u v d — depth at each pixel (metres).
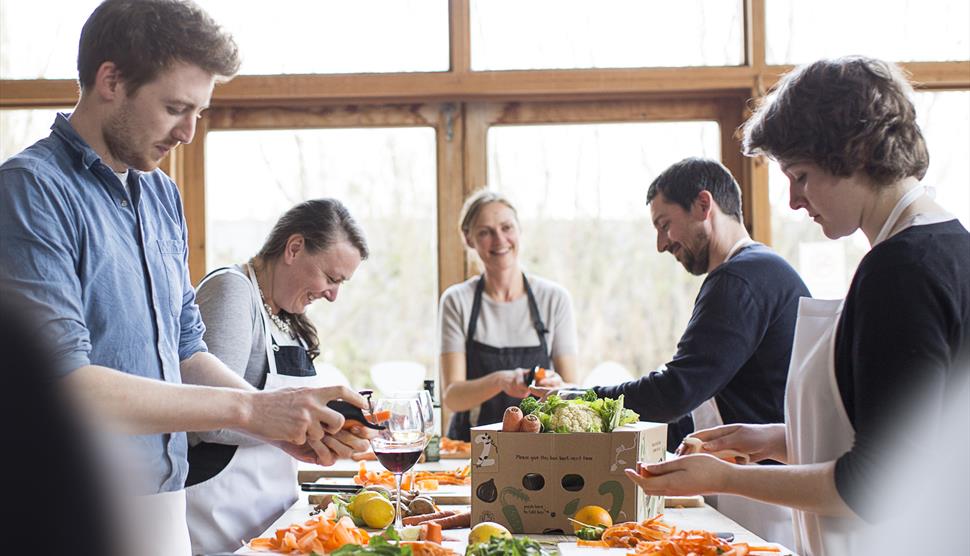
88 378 1.53
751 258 2.32
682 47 3.82
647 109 3.87
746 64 3.78
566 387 2.80
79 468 0.35
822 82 1.43
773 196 3.80
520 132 3.89
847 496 1.31
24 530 0.34
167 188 1.99
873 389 1.30
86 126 1.72
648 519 1.74
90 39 1.67
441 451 3.00
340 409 1.71
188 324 2.06
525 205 3.88
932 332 1.28
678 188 2.46
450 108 3.87
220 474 2.24
